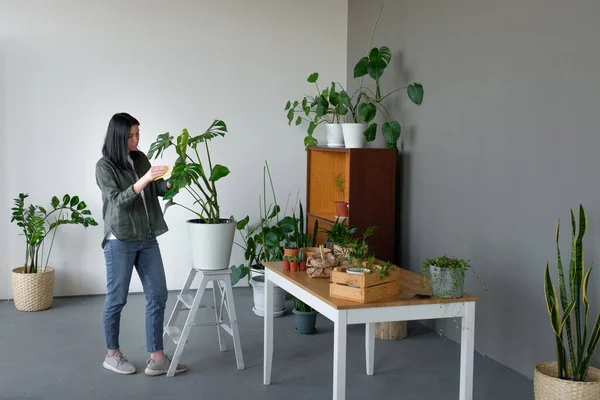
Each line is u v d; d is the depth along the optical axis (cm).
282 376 413
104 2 591
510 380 407
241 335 497
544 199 391
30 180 588
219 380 405
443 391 391
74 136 594
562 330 349
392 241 542
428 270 319
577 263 330
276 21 637
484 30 441
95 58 593
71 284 607
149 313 408
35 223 557
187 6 611
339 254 358
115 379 404
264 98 639
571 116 368
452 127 480
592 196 356
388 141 535
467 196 465
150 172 370
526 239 407
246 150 638
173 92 614
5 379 402
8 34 573
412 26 532
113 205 382
